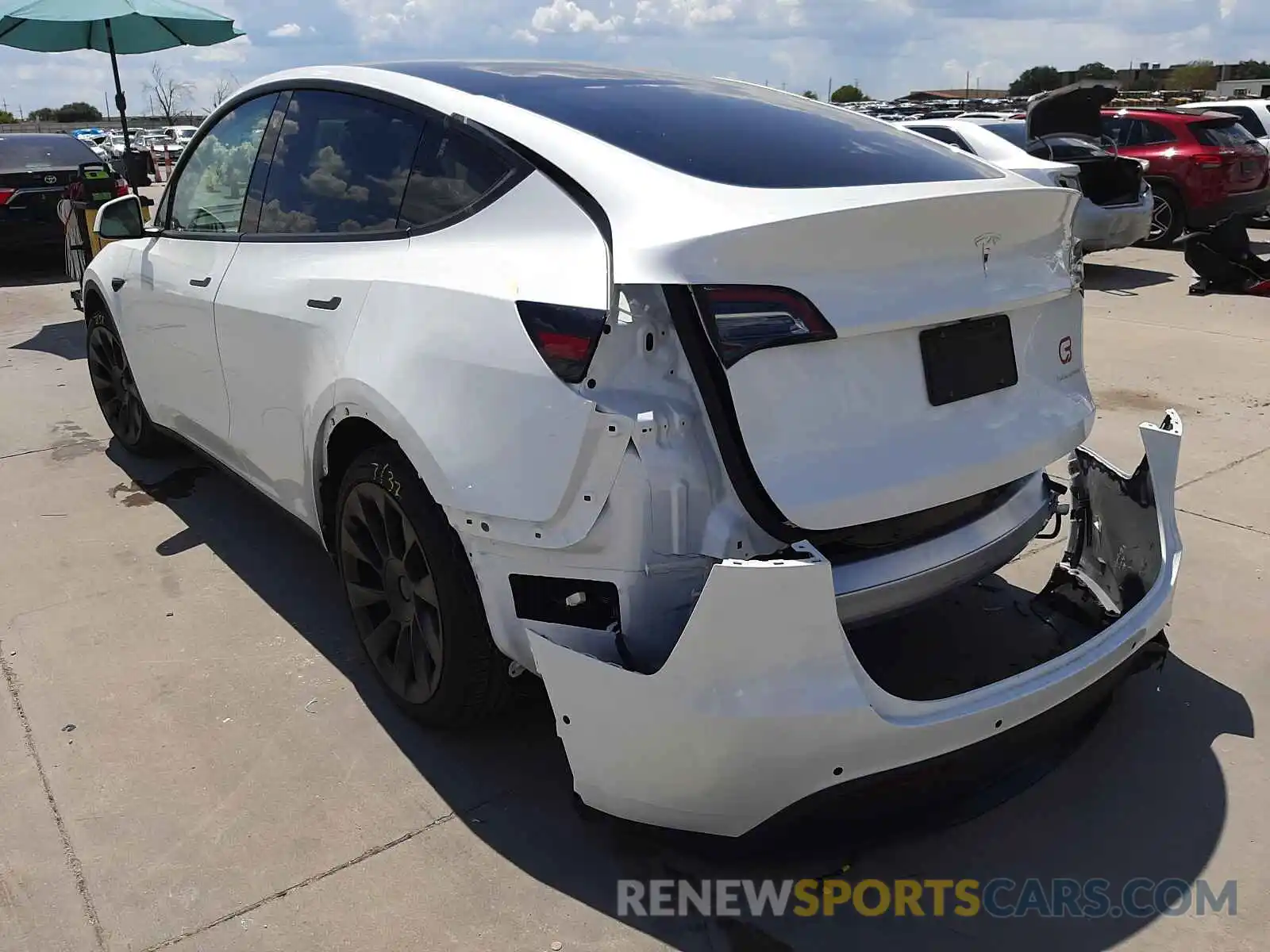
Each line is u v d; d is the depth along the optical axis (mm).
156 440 4523
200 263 3328
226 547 3773
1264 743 2562
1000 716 2008
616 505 1894
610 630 2004
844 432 1951
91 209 7566
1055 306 2385
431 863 2186
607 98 2521
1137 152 11188
